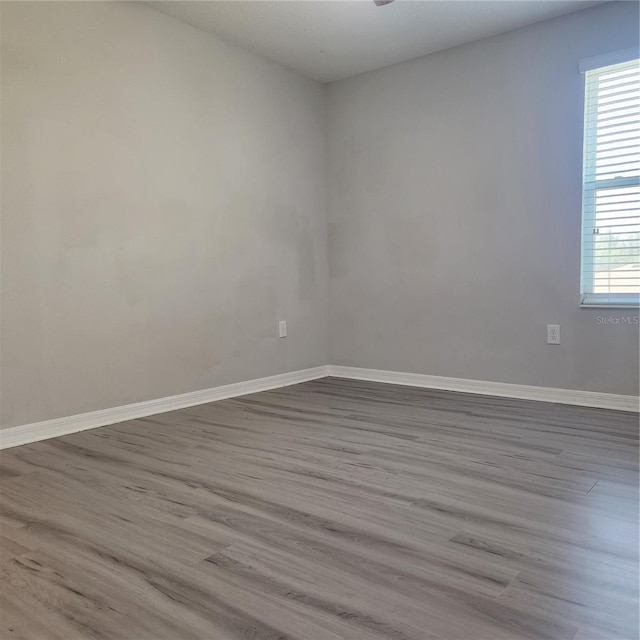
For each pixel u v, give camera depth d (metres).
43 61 2.70
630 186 3.14
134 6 3.08
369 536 1.64
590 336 3.30
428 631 1.19
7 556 1.56
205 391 3.55
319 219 4.40
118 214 3.04
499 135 3.56
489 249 3.65
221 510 1.85
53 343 2.78
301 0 3.08
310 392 3.85
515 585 1.37
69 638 1.20
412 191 3.97
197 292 3.48
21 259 2.64
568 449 2.46
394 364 4.16
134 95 3.09
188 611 1.28
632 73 3.10
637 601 1.29
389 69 4.02
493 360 3.68
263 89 3.88
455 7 3.17
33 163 2.67
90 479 2.16
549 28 3.33
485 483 2.05
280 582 1.40
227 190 3.65
